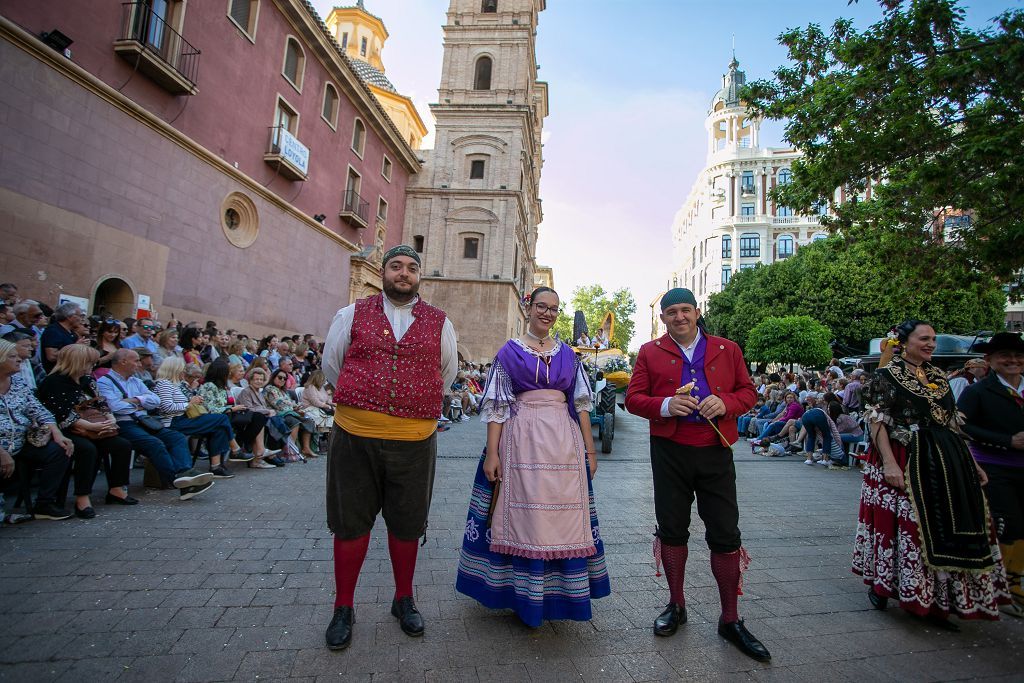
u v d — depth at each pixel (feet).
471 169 103.86
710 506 9.49
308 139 62.95
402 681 7.53
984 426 11.58
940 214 22.91
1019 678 8.32
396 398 8.92
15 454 14.01
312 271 63.93
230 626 8.92
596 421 33.04
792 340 89.76
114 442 16.12
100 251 36.06
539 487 9.08
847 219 24.56
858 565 11.17
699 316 10.48
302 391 28.89
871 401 10.87
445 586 11.14
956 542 9.73
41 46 31.58
